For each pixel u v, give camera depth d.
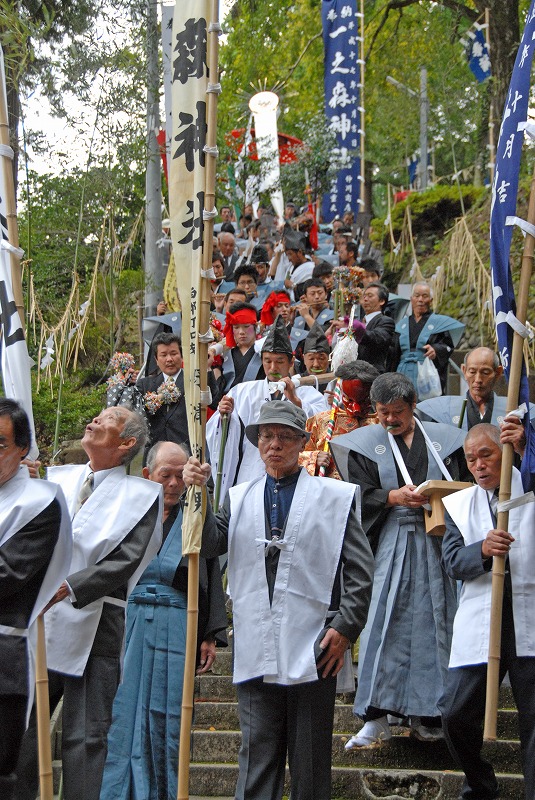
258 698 5.06
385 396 6.38
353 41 18.86
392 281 19.08
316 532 5.12
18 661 4.76
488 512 5.64
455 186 19.58
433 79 20.78
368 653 6.15
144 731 5.40
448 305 15.48
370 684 6.10
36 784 5.13
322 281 10.73
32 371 11.13
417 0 22.81
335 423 7.18
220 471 7.75
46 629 5.12
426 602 6.12
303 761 4.98
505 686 6.87
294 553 5.11
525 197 14.81
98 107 9.07
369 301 10.82
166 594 5.57
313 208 18.86
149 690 5.46
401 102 21.22
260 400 7.89
